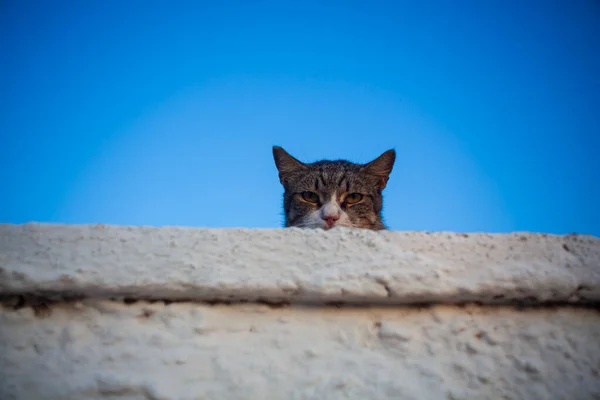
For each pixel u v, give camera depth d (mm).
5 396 1535
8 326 1637
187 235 1731
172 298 1665
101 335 1625
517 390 1587
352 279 1615
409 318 1678
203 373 1563
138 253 1679
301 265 1654
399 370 1588
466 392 1564
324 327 1655
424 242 1728
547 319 1704
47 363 1584
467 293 1635
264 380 1555
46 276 1606
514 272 1657
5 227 1730
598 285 1664
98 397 1525
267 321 1659
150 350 1598
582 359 1638
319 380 1558
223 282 1611
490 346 1643
